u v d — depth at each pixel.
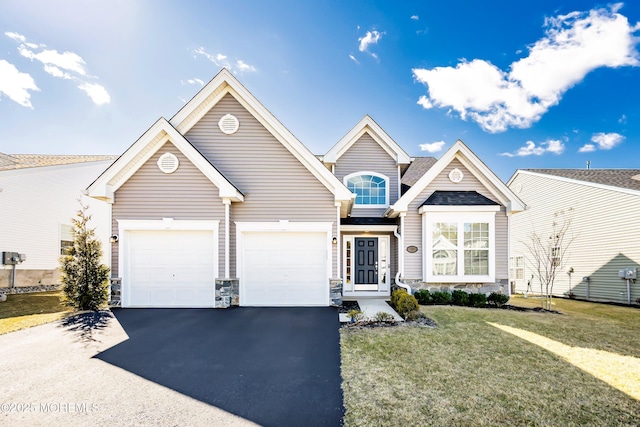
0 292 12.04
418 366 4.88
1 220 12.10
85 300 8.52
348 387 4.18
